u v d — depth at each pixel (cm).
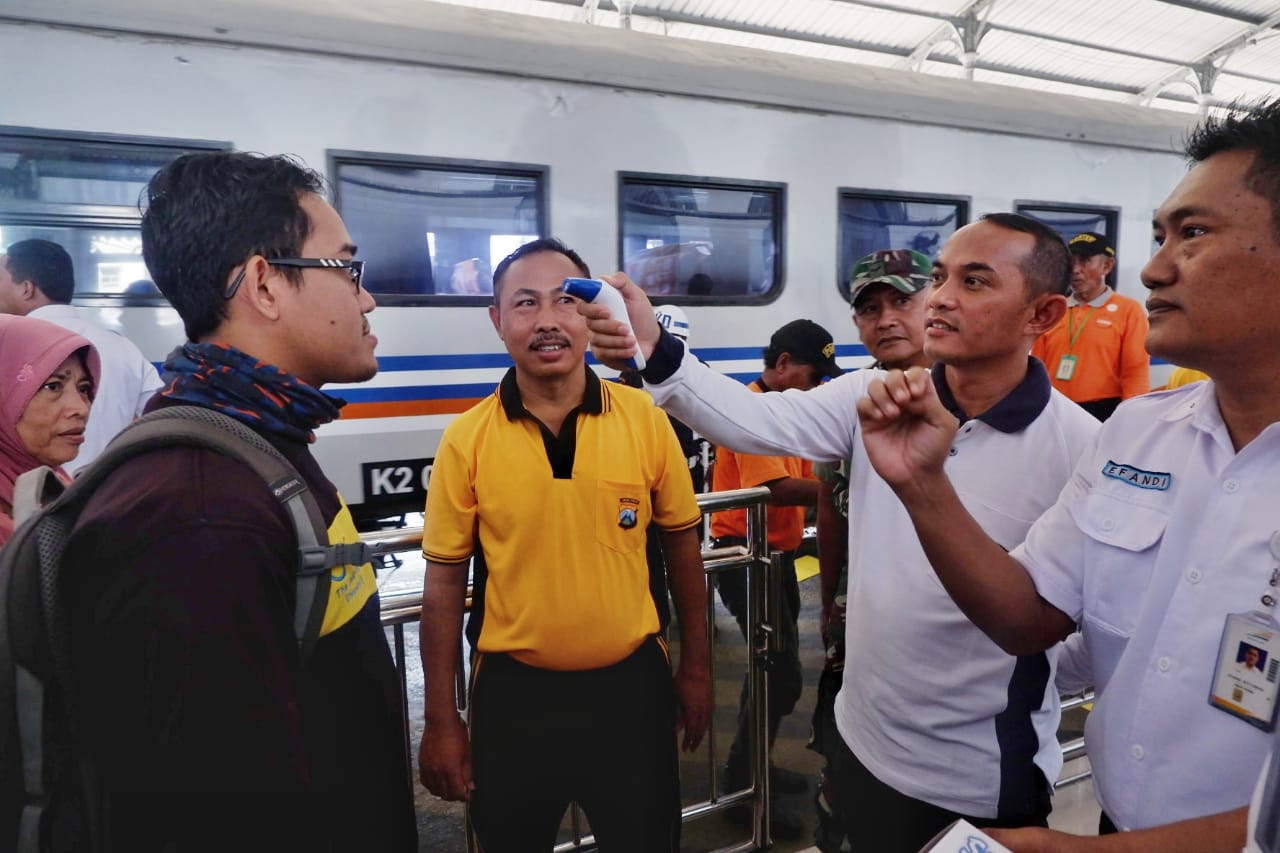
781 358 280
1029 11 1154
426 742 158
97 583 81
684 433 443
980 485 140
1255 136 86
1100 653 106
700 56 445
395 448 396
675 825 161
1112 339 423
